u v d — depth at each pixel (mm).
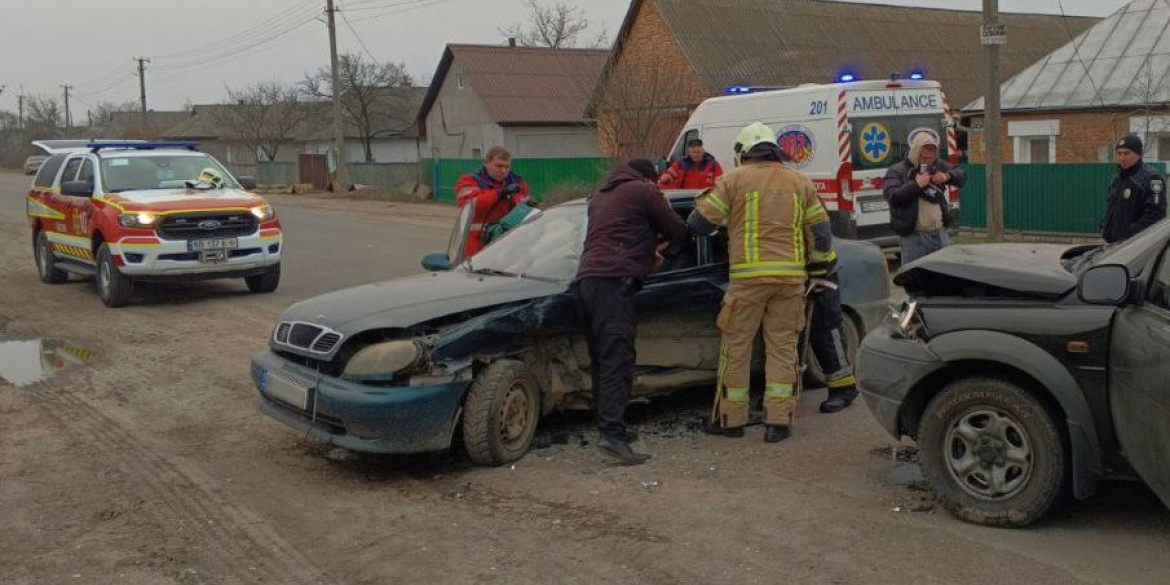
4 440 6699
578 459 5977
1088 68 21094
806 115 13711
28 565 4688
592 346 6047
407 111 58281
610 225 5941
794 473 5617
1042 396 4648
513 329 5867
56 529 5129
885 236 13664
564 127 41219
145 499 5539
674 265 6590
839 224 13398
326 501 5457
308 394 5719
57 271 14438
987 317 4801
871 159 13461
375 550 4777
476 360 5801
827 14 32719
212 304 12328
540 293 6059
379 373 5535
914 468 5629
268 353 6320
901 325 5047
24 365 9094
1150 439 4082
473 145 42031
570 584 4320
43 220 14203
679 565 4457
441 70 43156
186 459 6238
